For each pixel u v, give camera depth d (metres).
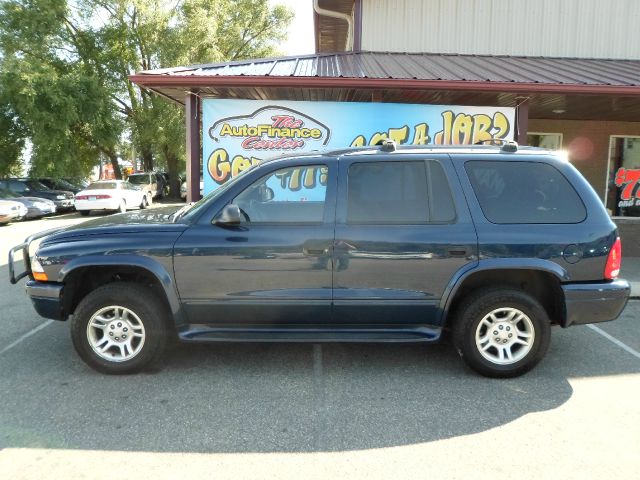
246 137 8.46
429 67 9.16
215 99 8.34
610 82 8.02
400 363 4.46
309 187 4.13
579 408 3.63
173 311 4.06
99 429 3.30
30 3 23.44
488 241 3.97
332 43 17.67
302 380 4.08
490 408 3.62
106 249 4.01
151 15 24.92
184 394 3.81
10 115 21.58
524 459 2.99
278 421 3.42
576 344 5.00
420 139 8.56
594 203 4.11
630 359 4.60
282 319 4.11
